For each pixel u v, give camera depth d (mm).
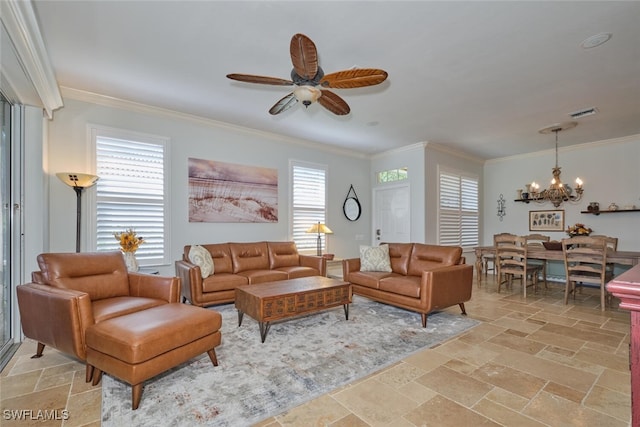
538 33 2600
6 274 2969
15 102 3070
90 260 2855
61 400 2041
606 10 2320
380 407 1983
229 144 5047
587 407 1981
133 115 4203
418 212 6066
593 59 2990
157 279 2906
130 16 2406
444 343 2973
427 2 2248
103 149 3982
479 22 2467
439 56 2945
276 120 4781
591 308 4172
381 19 2430
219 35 2648
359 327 3391
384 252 4605
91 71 3270
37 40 2396
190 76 3379
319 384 2238
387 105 4133
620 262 4105
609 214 5707
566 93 3740
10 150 3043
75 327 2180
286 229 5707
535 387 2213
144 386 2199
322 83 2535
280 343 2955
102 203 3971
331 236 6371
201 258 4031
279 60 3051
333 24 2492
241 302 3316
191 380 2283
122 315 2467
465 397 2092
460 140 5777
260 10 2342
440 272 3555
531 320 3660
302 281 3756
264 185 5422
